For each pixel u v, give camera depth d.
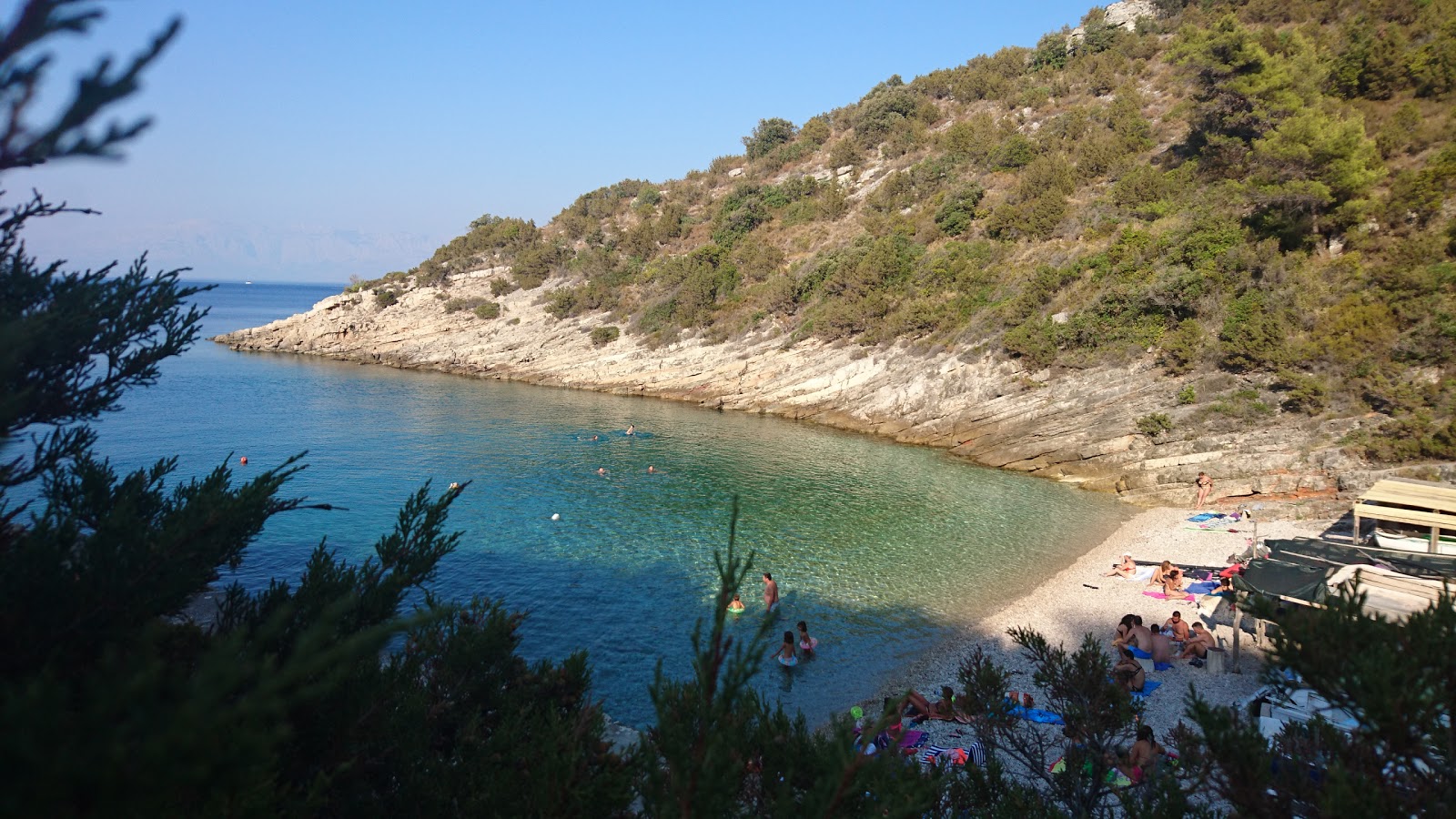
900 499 38.28
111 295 8.27
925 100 110.12
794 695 19.92
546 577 27.47
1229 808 10.80
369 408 62.47
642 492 38.88
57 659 6.32
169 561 7.28
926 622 24.14
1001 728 12.18
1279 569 20.50
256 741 4.21
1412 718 5.96
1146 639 20.67
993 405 50.94
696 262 87.75
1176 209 56.53
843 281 70.75
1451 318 36.12
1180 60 60.69
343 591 8.52
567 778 7.20
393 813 7.98
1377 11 58.97
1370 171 45.00
